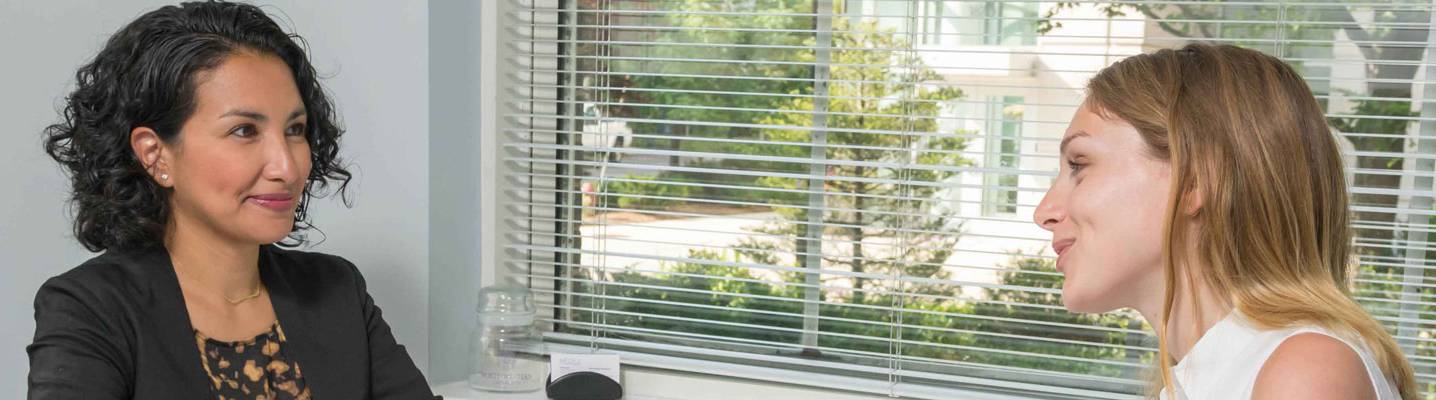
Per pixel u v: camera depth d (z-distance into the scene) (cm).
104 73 133
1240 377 85
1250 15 176
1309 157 88
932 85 190
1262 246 87
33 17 206
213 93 130
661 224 209
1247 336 86
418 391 160
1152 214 89
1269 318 85
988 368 196
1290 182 87
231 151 131
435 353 202
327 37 198
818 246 201
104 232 136
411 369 161
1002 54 186
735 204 204
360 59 197
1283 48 176
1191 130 87
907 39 191
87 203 136
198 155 131
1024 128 187
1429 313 174
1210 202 87
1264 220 87
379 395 157
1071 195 94
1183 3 178
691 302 211
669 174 207
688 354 209
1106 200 90
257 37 137
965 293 195
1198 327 91
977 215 192
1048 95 185
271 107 133
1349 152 176
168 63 130
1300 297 85
